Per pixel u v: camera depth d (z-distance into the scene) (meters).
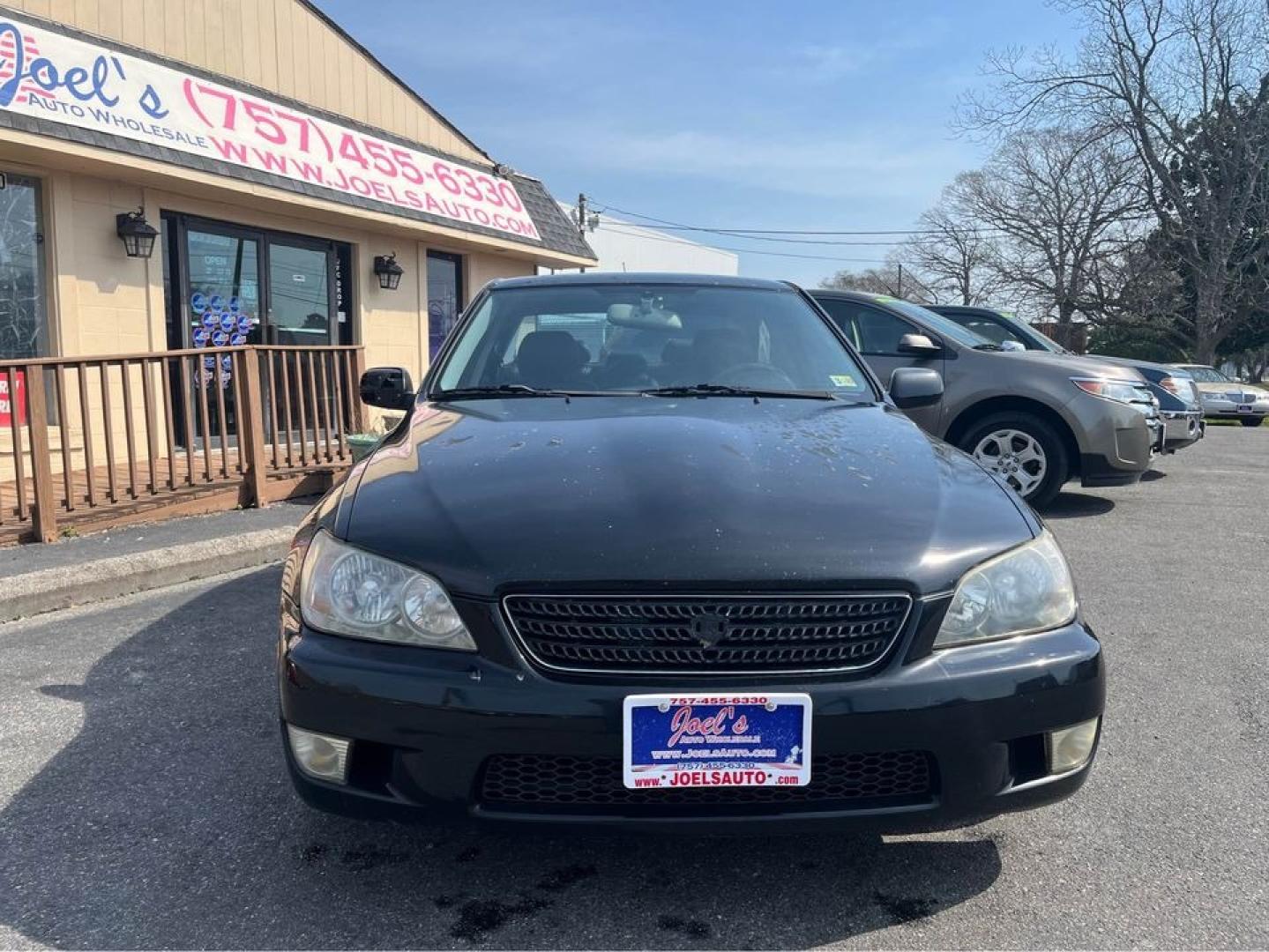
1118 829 2.62
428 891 2.31
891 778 2.10
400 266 11.23
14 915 2.21
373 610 2.15
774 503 2.25
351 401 7.88
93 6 7.73
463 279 12.60
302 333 10.12
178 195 8.49
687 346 3.54
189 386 6.61
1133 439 6.69
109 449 6.08
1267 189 32.09
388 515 2.30
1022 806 2.17
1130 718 3.39
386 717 2.06
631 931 2.16
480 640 2.07
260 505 6.85
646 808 2.04
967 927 2.18
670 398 3.19
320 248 10.29
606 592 2.04
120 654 4.05
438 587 2.11
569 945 2.11
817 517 2.21
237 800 2.78
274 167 8.80
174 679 3.76
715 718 2.00
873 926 2.18
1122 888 2.33
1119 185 35.00
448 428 2.88
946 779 2.07
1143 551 6.04
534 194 13.59
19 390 7.39
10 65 6.64
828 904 2.27
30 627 4.45
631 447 2.56
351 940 2.13
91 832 2.59
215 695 3.60
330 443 7.54
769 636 2.04
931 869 2.42
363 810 2.13
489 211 12.05
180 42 8.54
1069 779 2.20
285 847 2.52
